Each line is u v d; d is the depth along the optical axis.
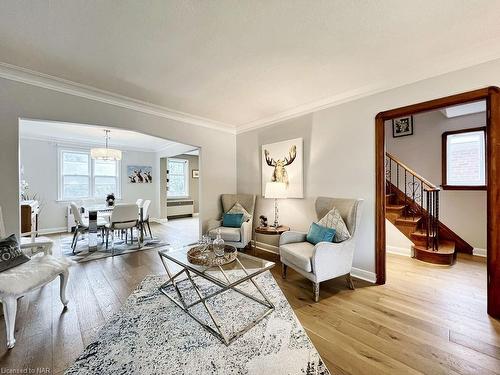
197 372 1.43
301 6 1.58
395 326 1.91
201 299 2.00
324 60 2.28
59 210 5.81
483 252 3.78
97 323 1.94
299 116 3.60
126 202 6.98
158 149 7.41
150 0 1.53
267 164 4.08
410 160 4.55
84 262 3.47
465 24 1.77
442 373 1.43
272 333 1.81
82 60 2.27
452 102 2.23
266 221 3.74
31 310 2.14
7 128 2.40
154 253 3.92
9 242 2.05
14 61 2.29
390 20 1.72
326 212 3.00
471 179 3.99
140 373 1.43
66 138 5.76
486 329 1.86
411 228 3.81
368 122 2.83
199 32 1.86
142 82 2.74
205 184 4.29
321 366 1.48
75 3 1.55
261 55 2.19
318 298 2.38
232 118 4.16
